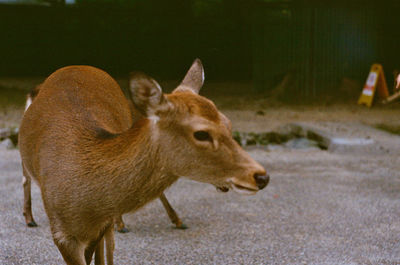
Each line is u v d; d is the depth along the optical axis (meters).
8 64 27.09
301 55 20.00
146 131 3.63
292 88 19.77
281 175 9.16
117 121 4.70
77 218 3.84
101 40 26.92
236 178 3.52
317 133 11.84
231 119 15.02
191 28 26.42
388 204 7.56
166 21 26.48
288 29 20.31
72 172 3.82
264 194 7.99
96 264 4.61
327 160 10.34
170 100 3.55
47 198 3.96
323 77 19.92
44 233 6.23
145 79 3.41
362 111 16.92
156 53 26.52
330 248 5.86
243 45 26.61
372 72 18.23
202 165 3.55
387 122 14.73
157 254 5.62
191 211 7.13
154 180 3.65
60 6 27.03
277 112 16.62
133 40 26.69
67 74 4.86
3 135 11.41
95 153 3.82
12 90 20.23
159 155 3.60
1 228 6.36
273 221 6.76
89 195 3.75
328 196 7.92
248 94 20.83
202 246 5.88
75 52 27.14
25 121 4.71
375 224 6.69
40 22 27.06
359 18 20.03
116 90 5.17
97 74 5.11
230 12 26.88
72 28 27.05
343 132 11.91
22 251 5.65
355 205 7.49
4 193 7.78
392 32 20.28
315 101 18.88
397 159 10.39
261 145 11.55
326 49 19.89
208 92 21.36
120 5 28.20
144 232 6.32
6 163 9.56
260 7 21.00
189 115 3.54
